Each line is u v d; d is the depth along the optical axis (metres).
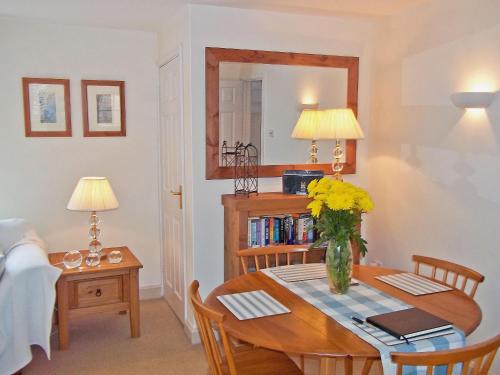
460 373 1.71
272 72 3.26
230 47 3.11
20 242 3.15
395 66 3.34
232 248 3.07
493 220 2.60
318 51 3.38
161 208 4.02
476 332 2.72
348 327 1.72
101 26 3.66
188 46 3.03
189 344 3.20
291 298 2.02
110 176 3.88
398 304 1.95
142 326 3.49
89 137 3.77
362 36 3.51
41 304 2.72
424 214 3.12
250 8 3.10
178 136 3.38
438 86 2.95
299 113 3.36
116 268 3.16
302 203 3.11
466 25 2.72
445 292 2.10
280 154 3.35
